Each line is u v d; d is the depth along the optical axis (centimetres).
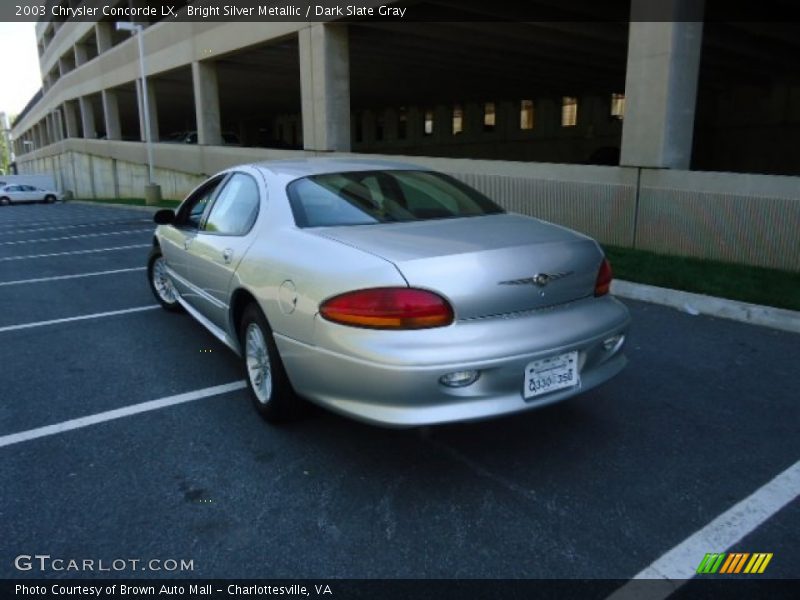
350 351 280
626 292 659
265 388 361
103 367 467
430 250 293
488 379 280
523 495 291
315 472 313
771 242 709
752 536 260
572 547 254
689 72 825
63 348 514
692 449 333
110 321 595
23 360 486
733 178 738
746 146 2455
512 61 1998
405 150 3762
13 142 9081
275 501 288
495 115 3216
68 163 4266
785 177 693
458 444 341
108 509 282
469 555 250
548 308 306
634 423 364
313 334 298
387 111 3831
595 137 2784
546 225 362
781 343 500
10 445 345
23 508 284
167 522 273
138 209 2231
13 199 3831
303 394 319
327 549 254
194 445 342
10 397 412
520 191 991
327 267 300
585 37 1634
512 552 251
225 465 320
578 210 920
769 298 574
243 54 1948
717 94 2514
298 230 343
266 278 338
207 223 454
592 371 320
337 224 346
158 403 399
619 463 319
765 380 427
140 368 463
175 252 505
